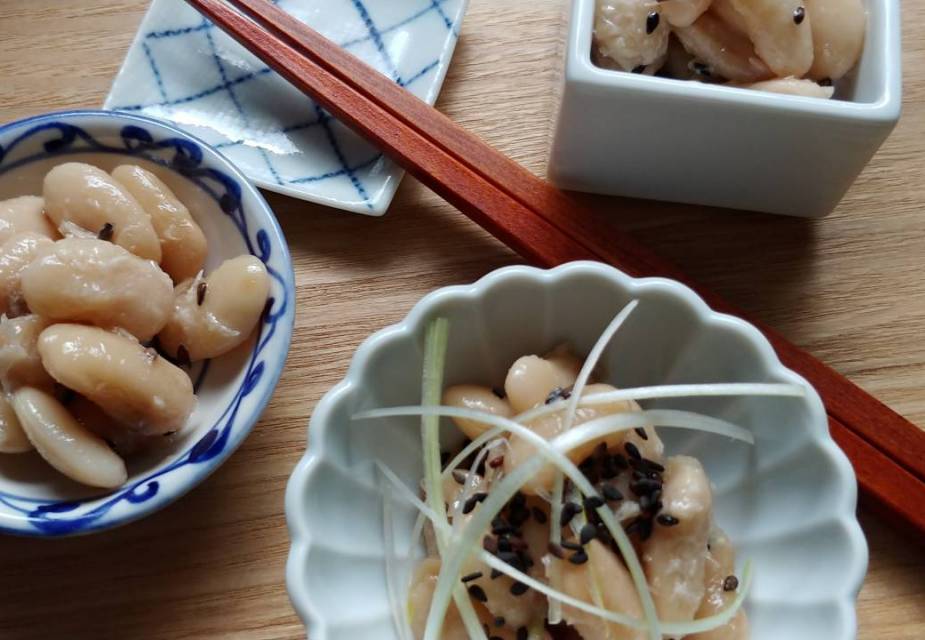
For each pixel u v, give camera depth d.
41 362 0.19
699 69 0.21
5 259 0.20
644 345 0.19
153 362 0.19
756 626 0.18
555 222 0.22
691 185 0.22
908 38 0.24
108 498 0.18
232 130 0.24
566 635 0.18
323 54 0.23
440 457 0.19
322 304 0.22
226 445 0.19
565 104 0.20
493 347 0.20
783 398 0.18
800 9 0.20
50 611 0.20
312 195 0.23
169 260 0.21
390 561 0.18
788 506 0.18
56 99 0.24
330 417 0.18
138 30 0.24
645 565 0.17
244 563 0.20
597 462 0.18
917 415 0.21
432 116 0.22
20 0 0.25
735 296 0.22
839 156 0.20
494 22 0.25
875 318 0.22
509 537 0.17
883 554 0.20
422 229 0.23
